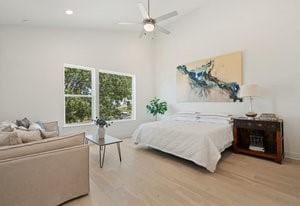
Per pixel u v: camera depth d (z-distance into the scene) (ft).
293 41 11.60
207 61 16.05
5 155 6.01
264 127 11.41
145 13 11.14
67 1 11.22
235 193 7.68
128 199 7.39
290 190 7.84
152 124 14.16
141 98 20.31
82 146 7.68
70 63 15.83
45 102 14.62
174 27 18.93
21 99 13.65
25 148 6.42
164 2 14.24
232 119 13.34
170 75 19.54
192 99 17.39
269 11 12.53
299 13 11.35
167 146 12.07
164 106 19.06
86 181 7.76
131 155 12.96
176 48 18.83
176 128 12.16
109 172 10.03
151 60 20.95
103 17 14.44
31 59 14.05
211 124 13.51
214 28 15.58
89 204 7.11
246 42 13.69
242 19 13.84
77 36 16.19
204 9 16.22
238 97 14.16
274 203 6.91
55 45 15.08
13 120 13.26
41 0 10.64
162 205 6.93
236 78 14.19
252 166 10.57
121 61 18.85
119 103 19.34
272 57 12.46
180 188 8.18
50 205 6.79
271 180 8.80
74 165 7.41
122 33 18.89
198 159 10.10
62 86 15.40
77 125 16.24
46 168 6.69
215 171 9.96
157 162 11.53
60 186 7.05
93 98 17.48
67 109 16.14
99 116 17.70
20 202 6.17
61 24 14.65
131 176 9.52
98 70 17.48
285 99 12.00
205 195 7.56
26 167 6.26
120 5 12.91
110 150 14.15
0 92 12.89
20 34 13.61
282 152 11.23
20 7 11.10
